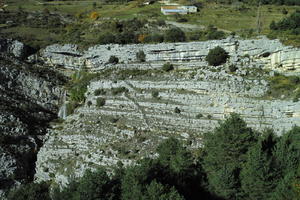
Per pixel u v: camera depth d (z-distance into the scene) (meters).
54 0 167.38
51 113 83.06
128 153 57.28
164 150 49.41
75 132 68.50
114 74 79.88
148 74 75.31
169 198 33.69
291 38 61.19
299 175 41.03
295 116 52.69
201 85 63.53
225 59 67.75
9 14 131.00
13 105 75.62
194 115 61.94
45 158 65.81
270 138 50.09
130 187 36.88
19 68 88.00
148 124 63.66
